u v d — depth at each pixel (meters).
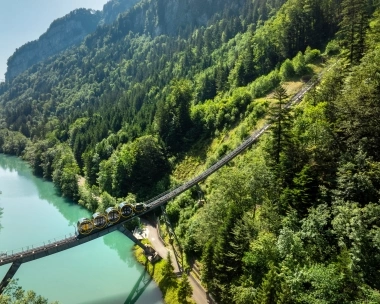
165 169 113.38
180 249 72.81
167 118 126.62
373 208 38.31
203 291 57.72
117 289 66.12
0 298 46.00
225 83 147.25
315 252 40.38
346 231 38.31
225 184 59.62
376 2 125.56
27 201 125.44
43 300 46.81
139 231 86.81
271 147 62.25
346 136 52.09
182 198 88.06
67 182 125.44
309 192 46.91
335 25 133.88
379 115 48.38
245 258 45.06
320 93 70.38
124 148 125.94
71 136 178.25
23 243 90.06
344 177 43.97
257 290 42.00
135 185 111.06
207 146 110.25
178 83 135.00
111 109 192.38
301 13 134.50
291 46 134.12
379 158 46.31
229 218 51.34
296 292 36.72
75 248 85.69
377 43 76.94
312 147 52.56
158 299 60.56
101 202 101.19
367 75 56.94
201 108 126.56
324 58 116.62
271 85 113.94
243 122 101.75
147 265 72.06
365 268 35.75
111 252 82.50
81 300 63.06
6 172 172.25
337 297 34.56
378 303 32.12
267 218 49.34
